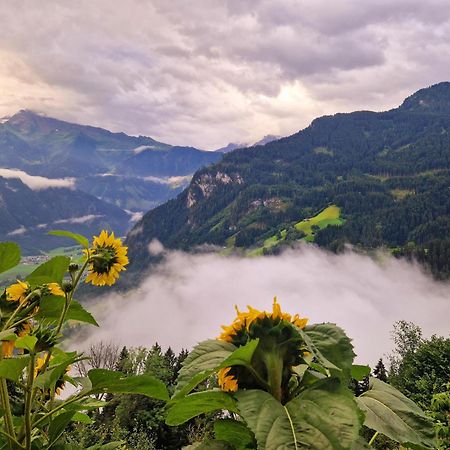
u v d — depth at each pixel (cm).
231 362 161
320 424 136
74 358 177
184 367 168
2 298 192
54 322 199
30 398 165
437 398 521
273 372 163
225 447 178
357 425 135
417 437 178
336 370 160
